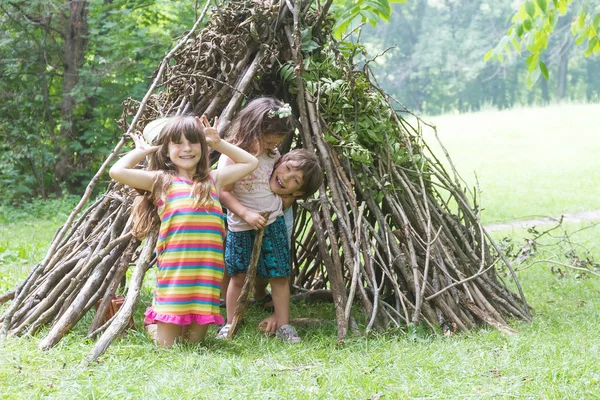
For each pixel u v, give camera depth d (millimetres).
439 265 4941
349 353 4094
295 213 5590
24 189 13078
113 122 13711
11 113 13922
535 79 8078
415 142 5578
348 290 5586
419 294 4680
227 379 3543
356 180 5098
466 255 5371
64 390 3371
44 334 4309
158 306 4117
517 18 7945
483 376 3654
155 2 14156
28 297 4688
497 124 26719
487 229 10867
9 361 3736
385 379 3586
